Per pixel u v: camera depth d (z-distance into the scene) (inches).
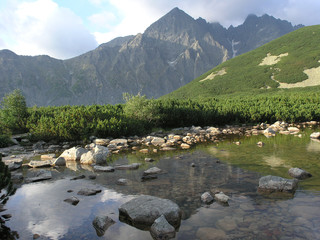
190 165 307.3
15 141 574.6
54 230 148.8
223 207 173.9
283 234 134.8
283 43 4744.1
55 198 204.5
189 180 243.4
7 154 429.7
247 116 906.1
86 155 352.5
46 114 825.5
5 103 736.3
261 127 786.8
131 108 727.1
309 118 903.7
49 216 168.9
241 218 155.9
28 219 164.9
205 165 304.5
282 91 3014.3
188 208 175.0
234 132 657.0
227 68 4589.1
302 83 3198.8
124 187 228.2
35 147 503.5
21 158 386.3
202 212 167.5
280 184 204.1
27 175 284.2
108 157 385.1
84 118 639.1
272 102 1210.0
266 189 206.1
